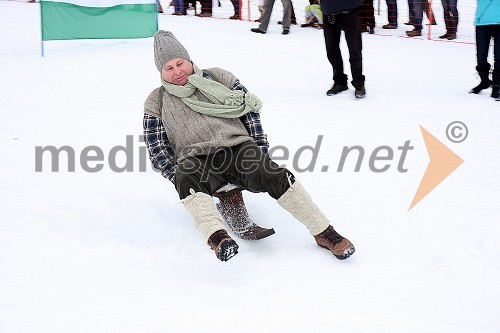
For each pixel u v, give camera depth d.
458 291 2.60
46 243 3.00
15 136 4.75
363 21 10.21
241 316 2.39
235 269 2.80
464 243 3.01
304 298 2.53
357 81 5.98
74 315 2.39
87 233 3.13
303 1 13.09
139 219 3.33
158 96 3.19
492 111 5.59
